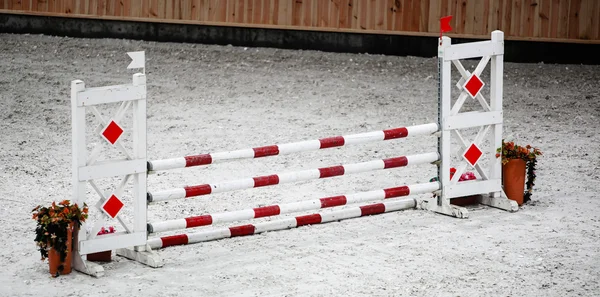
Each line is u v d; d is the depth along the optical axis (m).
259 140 14.20
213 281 8.91
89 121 15.43
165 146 13.91
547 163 13.05
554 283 8.77
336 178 12.56
